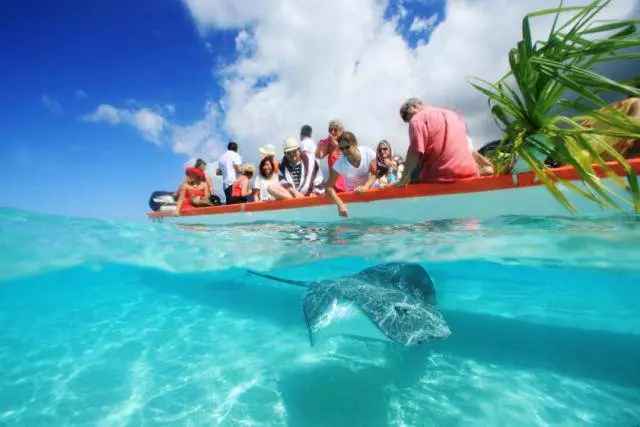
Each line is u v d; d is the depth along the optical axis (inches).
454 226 159.8
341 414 88.7
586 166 115.5
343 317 104.1
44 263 179.8
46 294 187.0
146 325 151.7
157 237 202.7
